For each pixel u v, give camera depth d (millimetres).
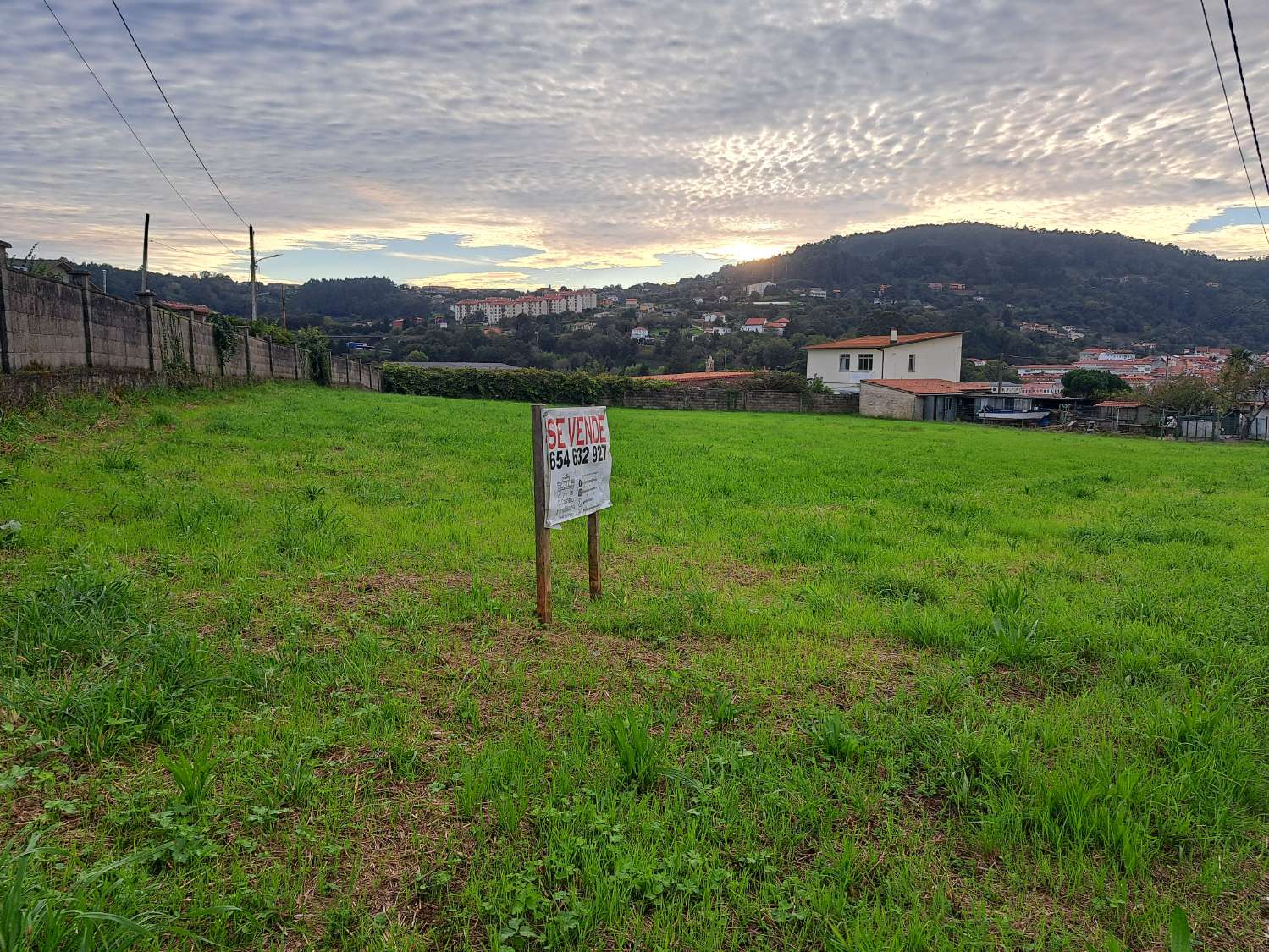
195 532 6855
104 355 16062
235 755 3221
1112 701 4227
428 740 3600
